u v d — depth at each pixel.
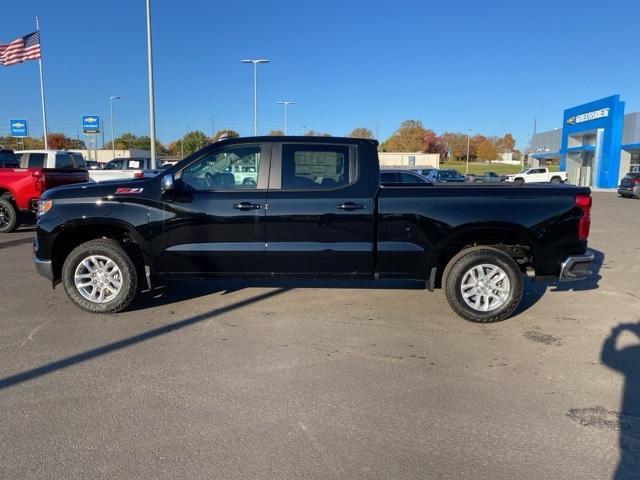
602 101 41.84
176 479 2.81
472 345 4.87
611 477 2.86
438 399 3.77
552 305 6.24
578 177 47.31
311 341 4.92
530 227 5.34
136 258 5.74
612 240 11.80
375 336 5.08
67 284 5.61
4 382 3.98
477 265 5.43
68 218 5.52
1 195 11.91
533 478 2.85
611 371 4.29
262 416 3.50
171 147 96.12
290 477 2.84
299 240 5.46
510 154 133.88
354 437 3.25
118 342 4.84
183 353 4.59
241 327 5.29
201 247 5.50
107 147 93.12
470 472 2.90
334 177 5.51
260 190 5.49
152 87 21.53
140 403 3.67
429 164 79.12
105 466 2.92
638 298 6.58
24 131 49.84
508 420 3.48
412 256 5.45
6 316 5.59
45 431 3.28
